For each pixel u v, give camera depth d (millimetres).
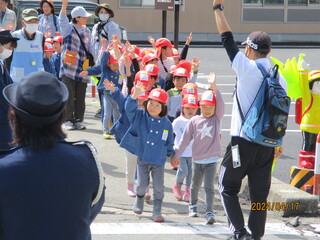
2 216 2898
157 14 34906
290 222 7227
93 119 13156
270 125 5570
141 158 7055
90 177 3047
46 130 3023
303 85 8148
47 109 2924
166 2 12500
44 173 2936
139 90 6949
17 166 2918
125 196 8062
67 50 11422
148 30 34969
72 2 18719
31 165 2934
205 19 35344
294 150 11273
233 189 6039
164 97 6992
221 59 25750
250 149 5793
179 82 9211
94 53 11789
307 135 8336
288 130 12977
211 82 6980
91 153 3121
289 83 8195
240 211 5980
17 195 2881
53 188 2934
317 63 24344
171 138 7121
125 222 7059
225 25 5809
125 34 18531
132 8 34656
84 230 3010
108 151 10273
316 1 36750
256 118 5617
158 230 6801
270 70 5820
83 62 11625
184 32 35312
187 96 8031
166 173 9266
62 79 11695
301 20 36781
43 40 9461
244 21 36250
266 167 5934
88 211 3057
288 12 36625
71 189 2971
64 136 3113
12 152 2990
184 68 9297
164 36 13039
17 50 9180
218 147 7102
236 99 5840
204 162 7082
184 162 7918
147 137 6996
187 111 8016
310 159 8375
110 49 10469
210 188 7109
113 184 8547
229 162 5980
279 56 26938
